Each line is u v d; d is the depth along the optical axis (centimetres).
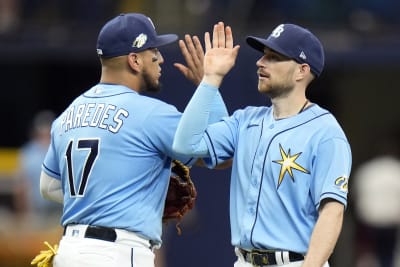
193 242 4128
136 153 2031
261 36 4231
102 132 2041
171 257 4141
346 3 4606
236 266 2056
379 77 5381
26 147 4538
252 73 4016
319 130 1973
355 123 5456
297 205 1961
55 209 4344
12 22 4444
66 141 2081
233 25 4291
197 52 2192
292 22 4506
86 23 4425
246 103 4016
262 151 2002
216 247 4109
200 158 2089
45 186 2177
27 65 4728
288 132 1989
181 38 4172
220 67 2002
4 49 4312
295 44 2000
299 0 4553
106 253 2006
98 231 2016
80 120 2073
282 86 2011
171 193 2173
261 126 2039
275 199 1973
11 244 4028
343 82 5391
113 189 2022
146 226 2034
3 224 4288
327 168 1944
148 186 2050
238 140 2064
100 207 2019
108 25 2086
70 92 4788
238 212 2030
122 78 2088
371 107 5438
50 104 4806
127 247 2016
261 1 4475
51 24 4409
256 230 1983
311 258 1888
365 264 4947
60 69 4769
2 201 4603
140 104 2052
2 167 4628
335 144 1958
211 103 2000
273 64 2009
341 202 1928
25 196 4359
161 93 4003
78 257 2014
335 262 5175
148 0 4491
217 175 4078
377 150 5431
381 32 4350
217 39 2034
